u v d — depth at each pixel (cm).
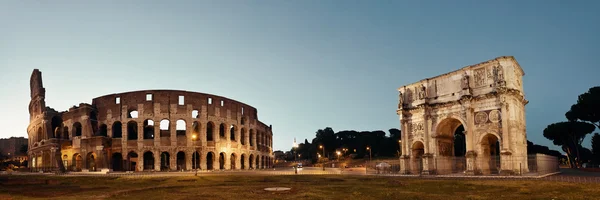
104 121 10912
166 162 11931
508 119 6041
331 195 3628
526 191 3722
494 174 6081
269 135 15875
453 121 7138
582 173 6894
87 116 10644
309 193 3797
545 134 10875
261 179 6012
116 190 4406
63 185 5266
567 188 3872
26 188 4784
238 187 4500
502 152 5981
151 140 10719
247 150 12825
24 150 17412
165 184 5162
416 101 7581
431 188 4244
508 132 6006
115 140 10631
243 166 12731
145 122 11725
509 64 6212
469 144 6419
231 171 10100
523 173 5894
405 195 3591
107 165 10288
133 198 3500
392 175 6894
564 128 10200
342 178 6159
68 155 10706
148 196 3656
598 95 9506
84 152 10356
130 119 10750
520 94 6309
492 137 6706
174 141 10875
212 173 8650
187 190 4203
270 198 3409
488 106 6334
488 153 6544
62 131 11475
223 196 3594
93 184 5444
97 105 11131
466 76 6625
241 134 13062
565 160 15175
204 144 11250
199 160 11562
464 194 3628
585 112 9644
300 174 7769
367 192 3884
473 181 5034
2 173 9394
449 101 6862
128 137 11000
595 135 10744
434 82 7306
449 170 7019
